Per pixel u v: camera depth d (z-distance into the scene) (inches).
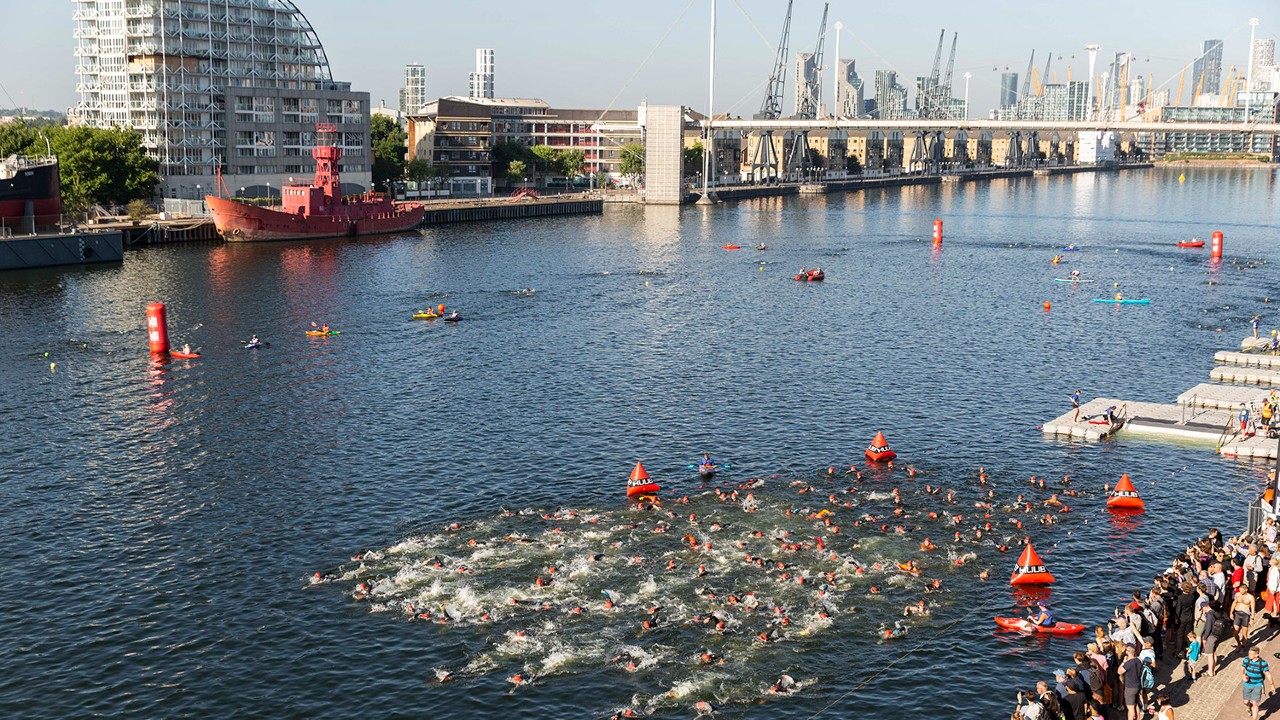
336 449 3964.1
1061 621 2677.2
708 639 2583.7
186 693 2405.3
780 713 2317.9
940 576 2901.1
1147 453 3880.4
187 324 6225.4
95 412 4443.9
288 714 2331.4
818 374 5093.5
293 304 6929.1
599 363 5324.8
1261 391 4594.0
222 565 2997.0
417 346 5708.7
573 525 3233.3
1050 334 6072.8
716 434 4124.0
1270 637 2191.2
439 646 2571.4
